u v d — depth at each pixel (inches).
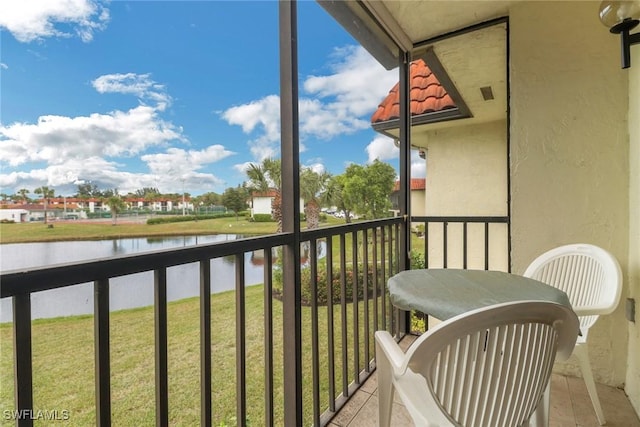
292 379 55.2
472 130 177.8
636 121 69.0
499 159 170.7
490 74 121.6
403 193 105.0
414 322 131.6
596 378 77.0
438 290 49.6
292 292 55.2
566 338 38.0
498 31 94.5
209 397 42.1
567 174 79.9
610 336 75.5
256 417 72.6
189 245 39.6
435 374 32.4
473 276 57.6
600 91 76.6
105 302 30.5
